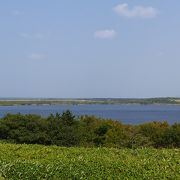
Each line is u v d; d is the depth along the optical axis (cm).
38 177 1585
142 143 3086
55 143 2983
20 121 3095
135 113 14062
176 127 3256
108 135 3142
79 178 1541
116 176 1541
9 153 2000
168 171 1648
